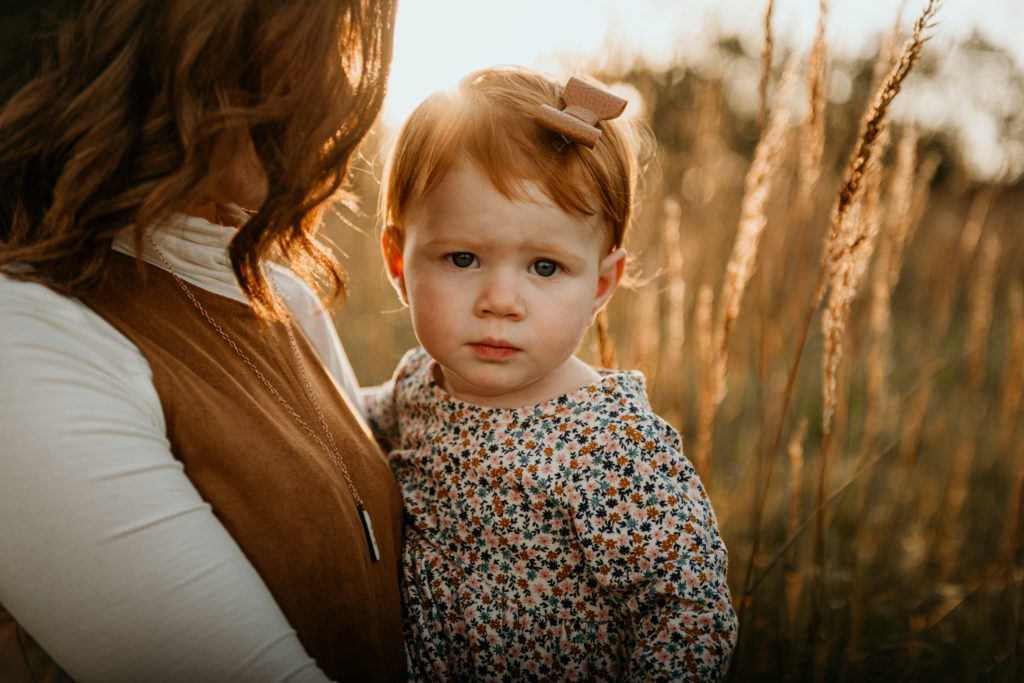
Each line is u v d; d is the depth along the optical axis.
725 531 1.96
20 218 0.76
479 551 0.99
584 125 0.89
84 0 0.74
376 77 0.82
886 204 1.94
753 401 2.64
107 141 0.71
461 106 0.95
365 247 2.65
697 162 2.43
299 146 0.77
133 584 0.65
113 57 0.72
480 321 0.92
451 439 1.02
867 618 1.80
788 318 2.20
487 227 0.91
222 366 0.80
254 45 0.74
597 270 1.00
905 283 3.32
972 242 2.36
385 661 0.88
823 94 1.50
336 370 1.22
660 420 0.99
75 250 0.70
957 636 1.69
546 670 0.96
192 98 0.72
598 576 0.91
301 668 0.73
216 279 0.86
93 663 0.66
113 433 0.66
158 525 0.66
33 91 0.74
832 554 1.96
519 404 1.00
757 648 1.58
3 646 0.83
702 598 0.88
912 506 2.24
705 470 1.55
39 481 0.63
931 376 2.09
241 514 0.75
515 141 0.91
